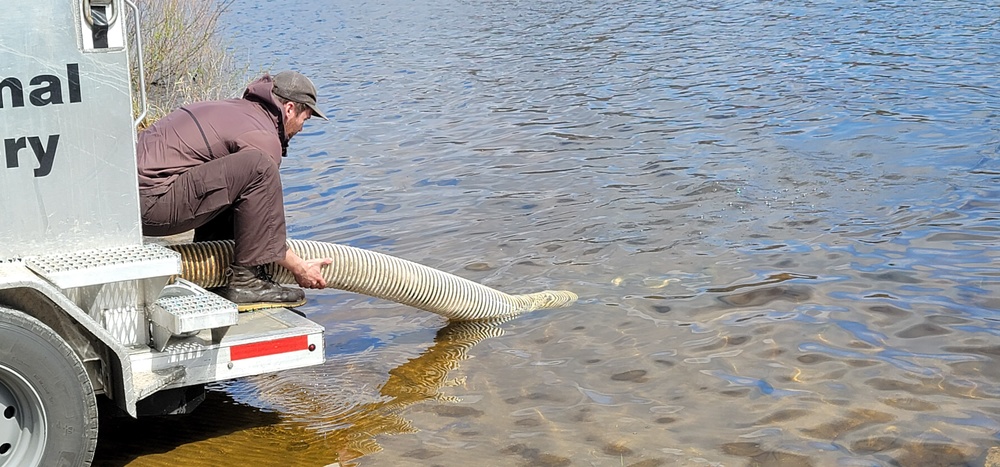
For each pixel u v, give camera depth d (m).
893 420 4.87
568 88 15.54
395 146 12.14
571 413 5.13
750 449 4.66
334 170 11.01
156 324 4.51
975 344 5.68
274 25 26.89
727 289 6.76
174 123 5.20
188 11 15.54
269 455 4.76
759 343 5.86
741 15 23.23
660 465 4.55
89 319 4.13
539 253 7.78
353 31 25.03
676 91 14.60
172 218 5.13
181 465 4.67
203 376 4.64
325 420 5.16
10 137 4.15
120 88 4.31
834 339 5.85
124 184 4.40
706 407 5.11
